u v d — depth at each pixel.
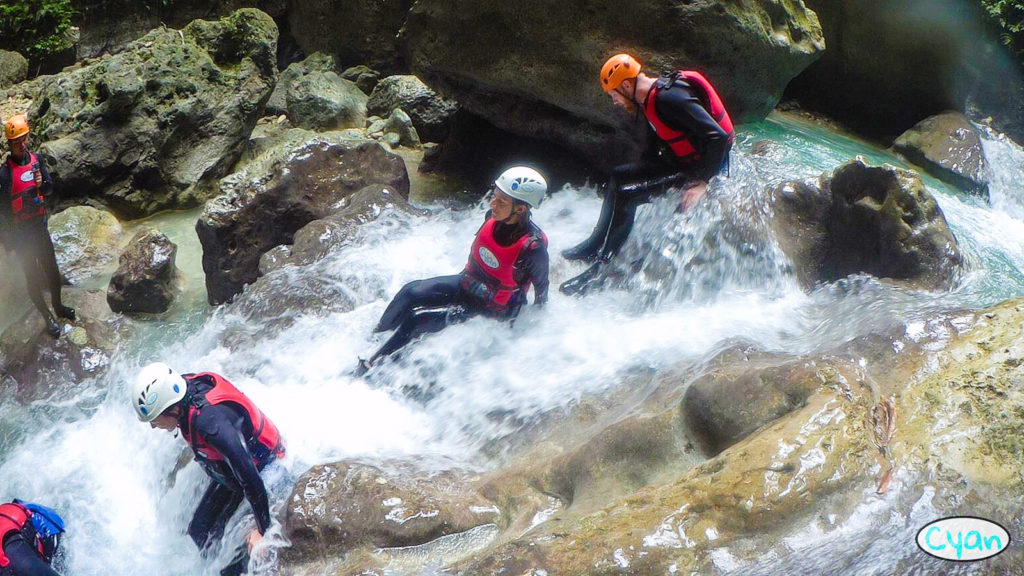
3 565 3.87
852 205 5.43
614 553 3.31
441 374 5.22
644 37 6.82
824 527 3.27
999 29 9.20
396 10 11.02
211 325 6.35
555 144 8.30
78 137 8.54
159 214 8.98
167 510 4.98
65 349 6.35
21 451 5.62
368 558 3.86
